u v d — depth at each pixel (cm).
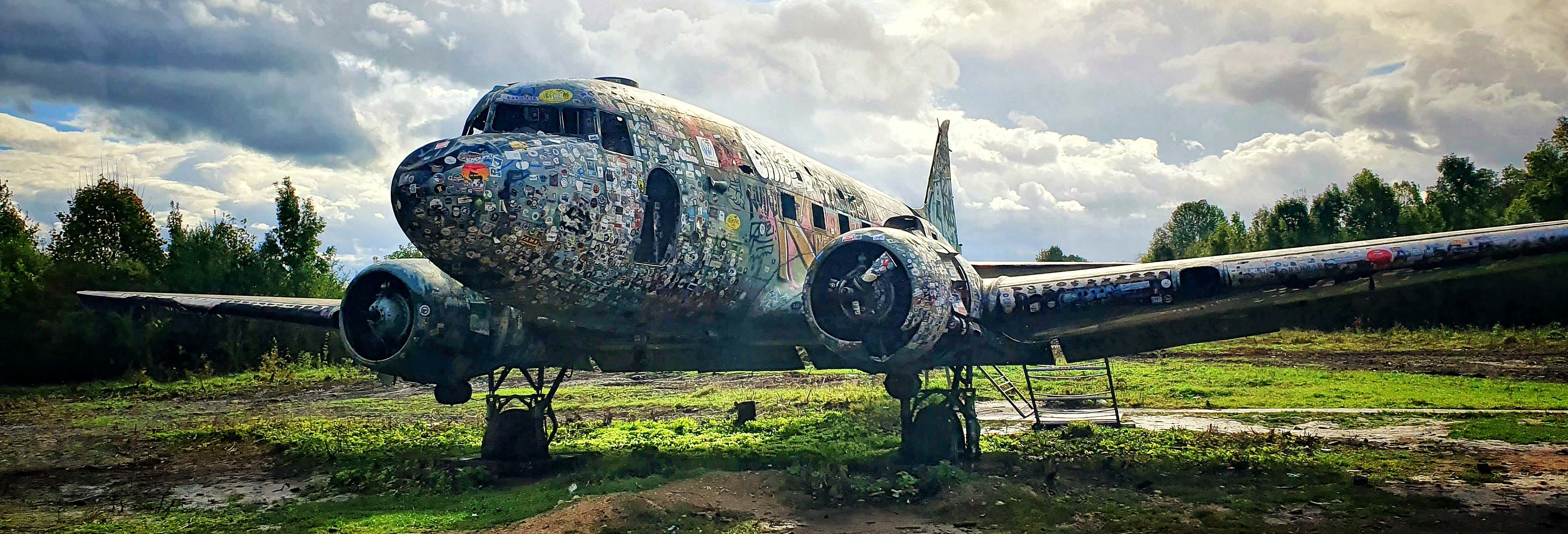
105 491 889
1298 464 952
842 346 814
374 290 943
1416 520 701
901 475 820
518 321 948
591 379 2834
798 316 945
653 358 1045
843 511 730
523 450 1011
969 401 979
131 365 2914
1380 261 756
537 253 752
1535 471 909
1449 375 2369
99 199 3444
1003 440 1178
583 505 704
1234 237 6009
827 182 1199
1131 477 878
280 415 1745
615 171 810
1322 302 827
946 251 858
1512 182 4803
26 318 2708
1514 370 2455
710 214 905
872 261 840
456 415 1727
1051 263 1250
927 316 786
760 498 768
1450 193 5025
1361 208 4841
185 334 3000
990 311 843
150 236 3559
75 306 2820
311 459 1070
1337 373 2419
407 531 682
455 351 905
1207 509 747
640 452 1056
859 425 1339
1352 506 750
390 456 1066
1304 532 669
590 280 800
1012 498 768
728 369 1050
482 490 857
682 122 934
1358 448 1083
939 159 1911
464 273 756
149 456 1135
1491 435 1185
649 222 873
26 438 1357
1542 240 737
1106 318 832
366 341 947
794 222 1054
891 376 940
